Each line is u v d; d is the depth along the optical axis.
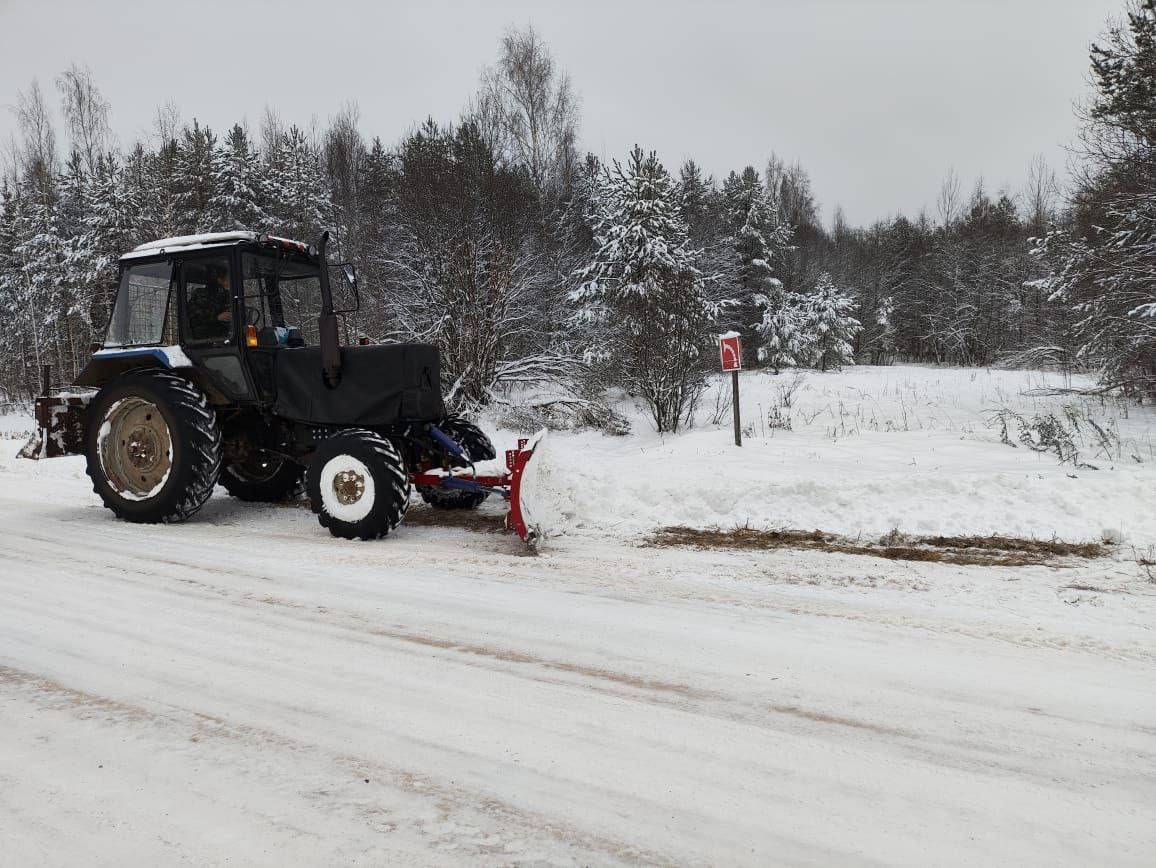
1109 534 5.17
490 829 2.04
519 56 24.89
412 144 16.14
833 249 43.06
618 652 3.36
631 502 6.48
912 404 13.61
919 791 2.23
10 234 30.28
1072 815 2.10
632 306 13.13
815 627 3.68
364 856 1.92
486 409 13.63
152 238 24.69
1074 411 11.45
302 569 4.85
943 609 3.94
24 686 3.00
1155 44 11.84
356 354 6.09
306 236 24.14
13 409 26.44
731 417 12.76
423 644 3.46
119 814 2.11
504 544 5.63
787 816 2.11
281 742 2.53
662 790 2.24
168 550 5.43
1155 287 11.61
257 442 7.08
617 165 17.52
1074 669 3.13
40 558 5.17
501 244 14.25
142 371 6.49
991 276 36.16
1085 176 13.25
